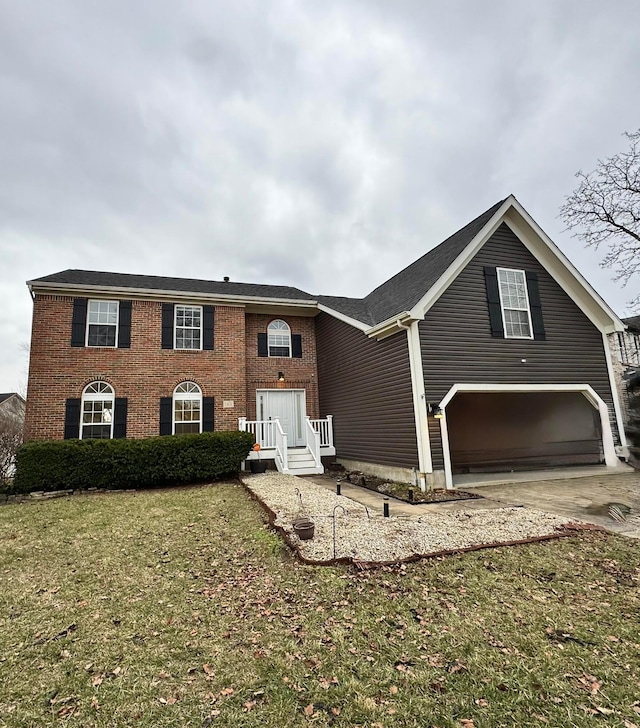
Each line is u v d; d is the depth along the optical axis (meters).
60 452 9.98
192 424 12.85
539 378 10.91
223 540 5.75
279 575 4.46
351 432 12.69
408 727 2.27
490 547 5.08
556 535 5.48
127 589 4.24
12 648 3.19
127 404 12.15
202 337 13.40
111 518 7.20
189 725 2.34
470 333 10.28
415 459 9.38
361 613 3.56
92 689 2.69
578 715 2.32
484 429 14.59
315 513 6.77
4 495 9.55
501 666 2.79
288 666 2.86
